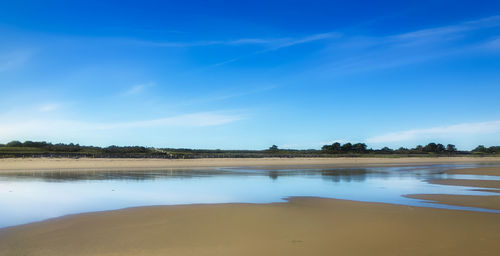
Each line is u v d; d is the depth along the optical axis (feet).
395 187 100.89
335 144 487.20
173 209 61.05
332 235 43.62
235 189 95.14
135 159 243.60
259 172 171.01
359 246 38.91
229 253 36.55
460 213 57.82
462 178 133.90
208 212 58.29
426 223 50.16
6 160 197.06
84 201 71.31
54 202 69.92
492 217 54.49
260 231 45.57
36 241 41.11
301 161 307.78
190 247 38.65
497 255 35.73
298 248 38.22
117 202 70.03
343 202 70.13
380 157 399.65
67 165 205.26
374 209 61.87
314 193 86.53
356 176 144.87
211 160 269.64
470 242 40.34
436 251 37.04
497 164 289.94
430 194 84.02
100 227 47.70
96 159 227.81
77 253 36.68
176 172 166.20
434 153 506.89
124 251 37.32
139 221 51.49
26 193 84.02
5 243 40.29
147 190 91.61
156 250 37.63
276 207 63.57
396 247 38.52
